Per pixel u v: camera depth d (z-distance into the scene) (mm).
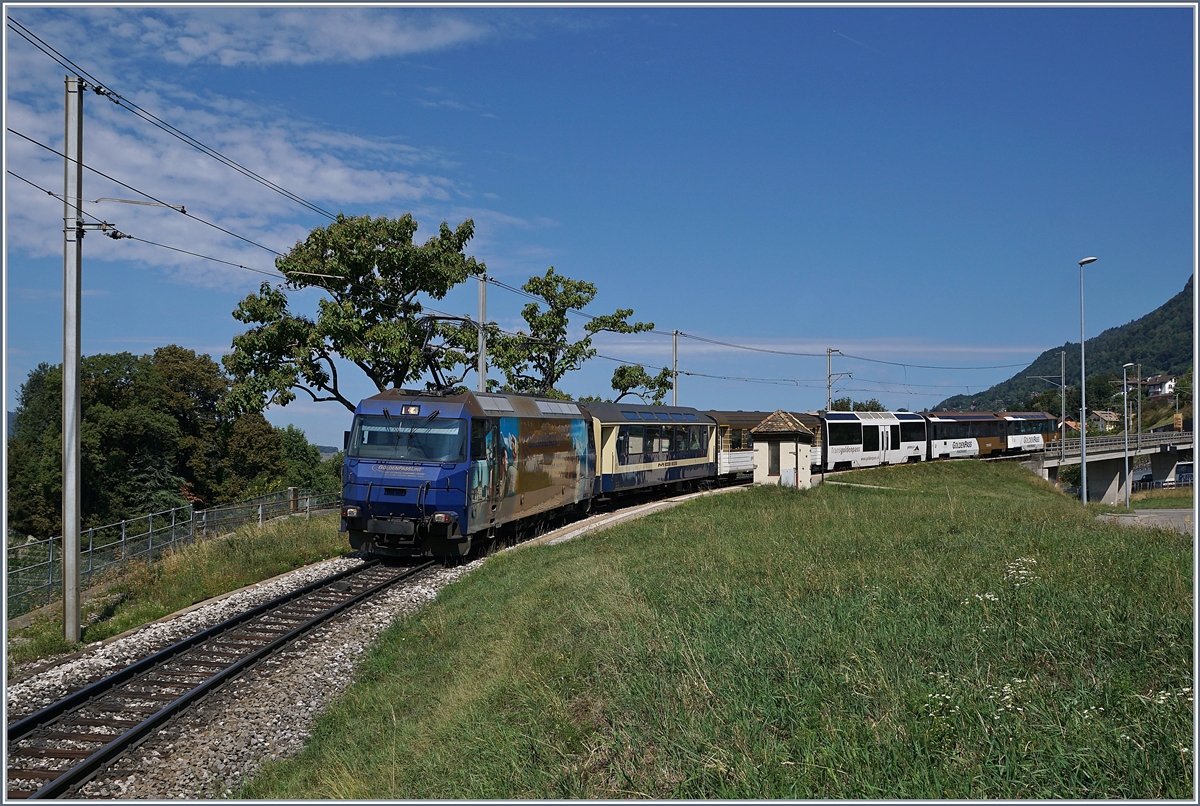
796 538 15273
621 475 26688
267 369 25859
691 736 5820
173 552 18016
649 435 29047
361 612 13188
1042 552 11742
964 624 7754
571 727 6707
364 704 9109
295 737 8469
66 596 11773
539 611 10852
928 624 7855
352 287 26797
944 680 6223
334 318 25344
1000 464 51250
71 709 8859
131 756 7754
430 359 28656
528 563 15508
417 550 17062
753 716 6105
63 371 12055
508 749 6500
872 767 5113
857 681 6375
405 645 11281
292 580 15984
